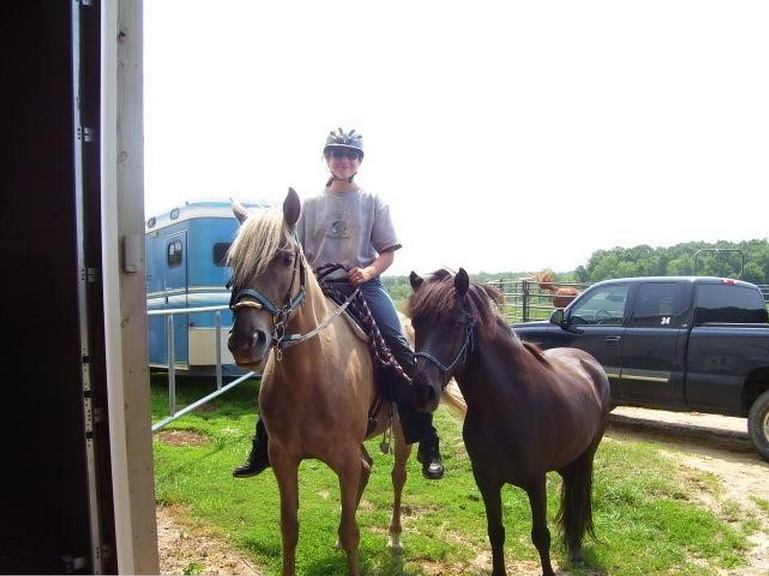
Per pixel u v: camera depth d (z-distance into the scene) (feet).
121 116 5.50
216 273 27.91
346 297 11.19
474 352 9.80
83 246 5.03
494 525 9.86
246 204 28.84
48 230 5.01
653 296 22.59
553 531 13.52
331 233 11.53
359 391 10.05
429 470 11.25
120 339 5.22
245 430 21.88
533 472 9.76
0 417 5.17
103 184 5.08
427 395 9.21
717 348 20.42
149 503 5.79
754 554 12.78
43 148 5.00
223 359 27.89
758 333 19.66
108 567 5.17
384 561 11.79
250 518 13.55
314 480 16.56
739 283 22.13
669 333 21.63
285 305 8.46
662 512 14.64
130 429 5.62
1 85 5.05
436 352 9.38
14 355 5.15
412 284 10.81
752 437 19.79
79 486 5.03
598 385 13.05
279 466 9.62
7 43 5.05
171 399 19.10
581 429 10.94
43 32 4.97
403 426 11.22
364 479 11.61
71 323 4.98
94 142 5.06
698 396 20.93
